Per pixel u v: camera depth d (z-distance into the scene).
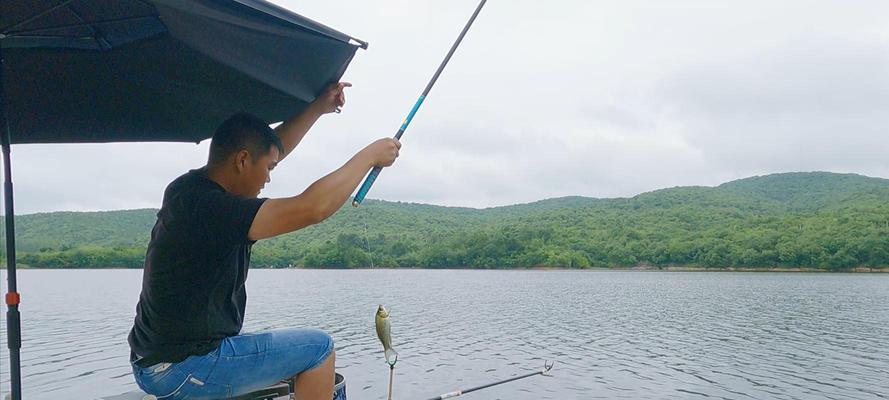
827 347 29.31
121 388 19.14
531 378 22.62
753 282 75.25
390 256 95.50
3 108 2.87
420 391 20.44
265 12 2.28
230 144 2.72
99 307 44.56
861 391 20.52
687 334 33.59
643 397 19.98
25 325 34.34
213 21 2.21
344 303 49.34
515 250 111.06
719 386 21.45
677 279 83.06
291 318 39.28
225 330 2.70
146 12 2.75
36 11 2.64
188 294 2.53
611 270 106.50
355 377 22.62
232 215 2.42
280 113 3.27
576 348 29.03
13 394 2.84
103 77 3.14
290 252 60.59
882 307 46.12
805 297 54.62
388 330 3.22
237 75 2.95
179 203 2.50
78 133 3.37
